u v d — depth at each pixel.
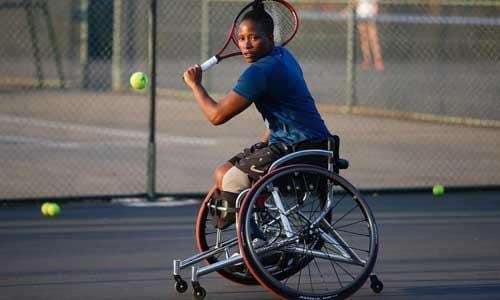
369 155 34.44
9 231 23.44
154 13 26.84
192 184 29.48
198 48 52.84
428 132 39.56
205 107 16.88
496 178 30.83
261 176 17.00
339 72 50.00
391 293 18.25
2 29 57.25
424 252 21.70
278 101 17.02
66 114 44.25
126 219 24.84
